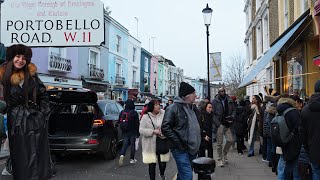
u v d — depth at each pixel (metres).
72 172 8.63
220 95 8.98
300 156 5.53
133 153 9.72
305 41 11.16
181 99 5.08
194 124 5.06
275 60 15.33
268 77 18.11
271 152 8.30
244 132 11.03
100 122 9.65
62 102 10.08
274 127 5.63
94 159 10.33
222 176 7.74
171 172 8.71
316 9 8.70
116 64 33.50
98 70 28.08
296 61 12.37
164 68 57.75
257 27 21.20
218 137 8.95
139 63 41.53
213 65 13.52
